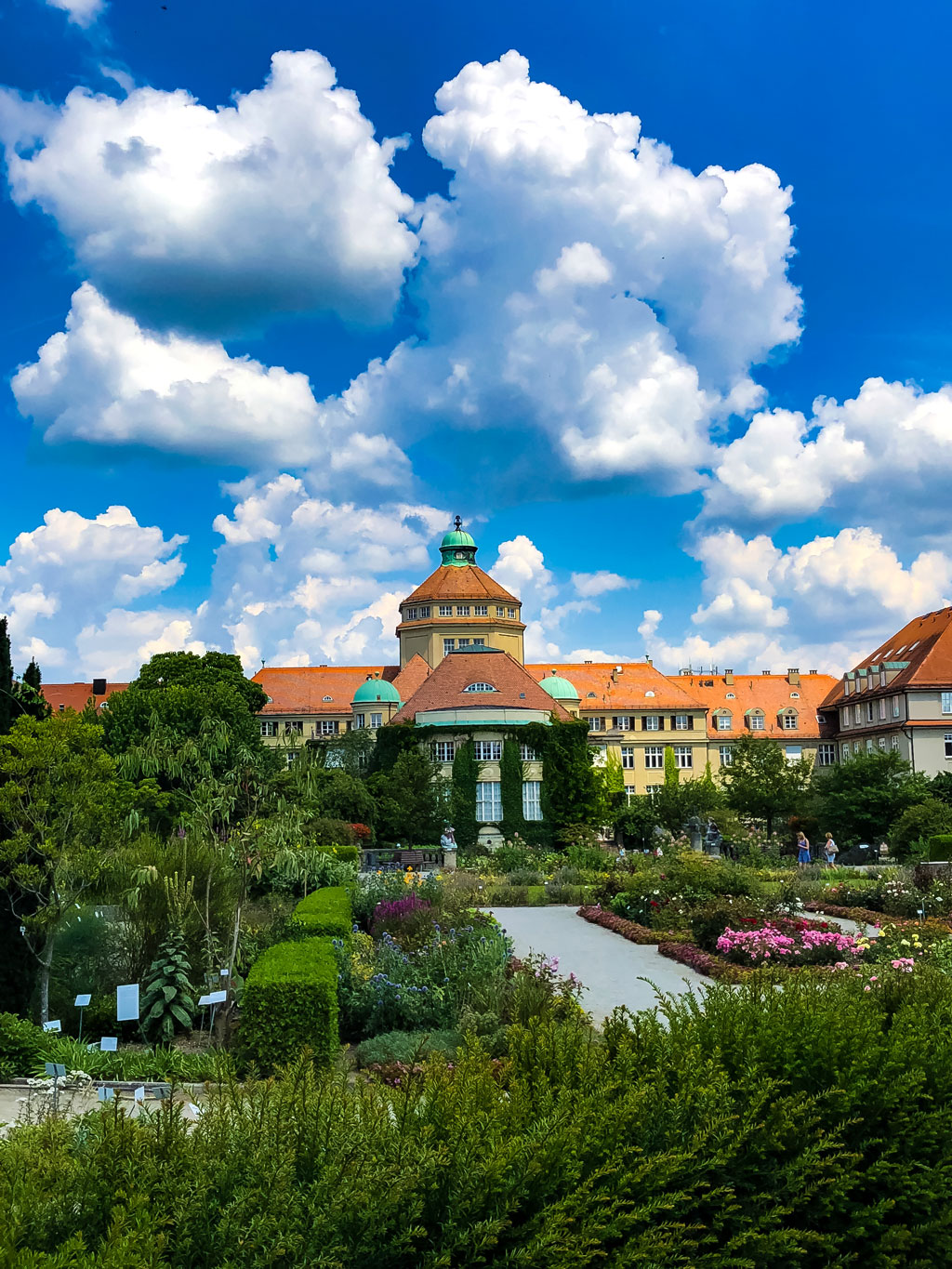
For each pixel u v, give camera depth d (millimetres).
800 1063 7078
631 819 59031
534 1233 5590
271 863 18094
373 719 88750
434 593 98375
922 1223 6738
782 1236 6172
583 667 113875
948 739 84438
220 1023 16312
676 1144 6250
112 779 19344
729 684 115312
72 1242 4625
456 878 41250
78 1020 16969
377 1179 5309
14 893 17266
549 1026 7484
